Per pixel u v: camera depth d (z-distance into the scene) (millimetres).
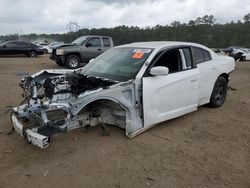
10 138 4852
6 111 6262
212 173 3908
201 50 6277
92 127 5289
